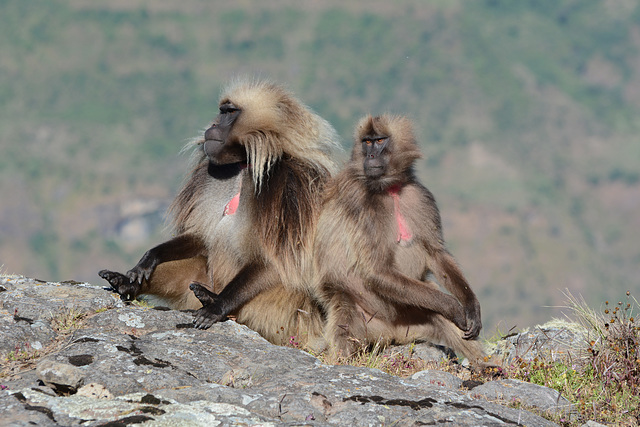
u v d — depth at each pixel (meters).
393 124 14.17
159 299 14.88
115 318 12.20
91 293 13.30
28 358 10.92
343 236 13.96
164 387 9.77
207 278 14.81
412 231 14.12
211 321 12.74
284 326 14.16
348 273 14.02
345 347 13.42
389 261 13.72
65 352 10.47
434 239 14.30
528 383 11.22
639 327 12.61
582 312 13.96
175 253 14.55
